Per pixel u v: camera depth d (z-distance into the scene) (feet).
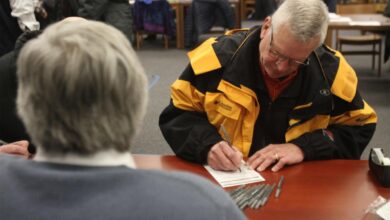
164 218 1.98
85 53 2.03
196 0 20.98
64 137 2.05
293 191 4.33
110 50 2.08
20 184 2.08
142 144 11.28
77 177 2.01
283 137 5.65
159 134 11.84
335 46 17.31
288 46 4.82
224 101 5.44
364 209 3.99
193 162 5.12
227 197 2.16
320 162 5.08
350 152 5.61
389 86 15.66
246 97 5.37
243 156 5.28
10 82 6.19
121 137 2.11
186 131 5.40
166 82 16.33
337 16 14.57
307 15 4.70
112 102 2.06
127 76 2.08
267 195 4.22
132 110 2.12
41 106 2.05
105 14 11.98
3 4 9.40
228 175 4.72
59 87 2.00
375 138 11.32
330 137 5.45
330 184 4.48
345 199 4.17
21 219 2.00
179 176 2.14
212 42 5.77
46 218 1.97
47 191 2.02
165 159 5.23
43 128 2.06
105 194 2.00
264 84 5.42
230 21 21.04
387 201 4.10
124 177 2.04
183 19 22.47
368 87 15.57
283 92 5.44
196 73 5.51
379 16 15.23
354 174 4.73
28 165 2.14
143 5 21.79
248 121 5.51
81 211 1.96
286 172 4.78
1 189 2.09
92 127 2.03
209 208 2.04
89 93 2.01
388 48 16.28
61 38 2.09
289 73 5.20
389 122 12.32
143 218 1.96
